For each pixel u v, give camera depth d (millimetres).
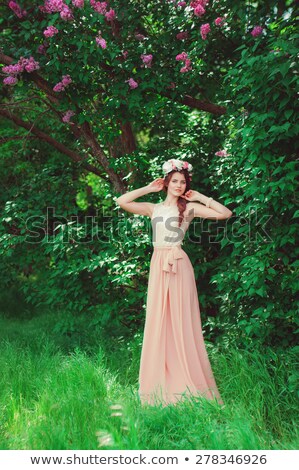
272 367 3586
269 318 4156
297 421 3195
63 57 4551
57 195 5707
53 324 6477
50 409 3232
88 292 5316
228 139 4719
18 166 6457
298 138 3771
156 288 3775
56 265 5336
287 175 3609
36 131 5836
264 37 4102
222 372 3877
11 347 4766
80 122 4840
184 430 2951
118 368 4508
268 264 3949
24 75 4715
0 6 4875
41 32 4559
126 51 4688
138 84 4797
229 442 2779
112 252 4973
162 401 3512
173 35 4762
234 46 4645
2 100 6496
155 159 5211
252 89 3641
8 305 7598
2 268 6465
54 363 4238
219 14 4434
